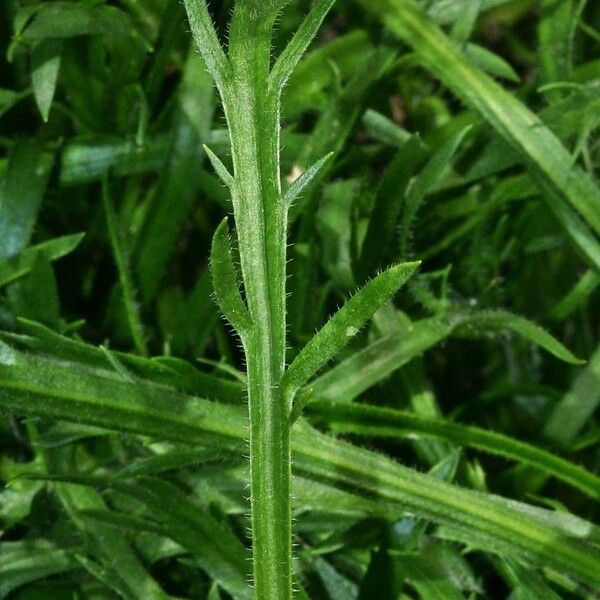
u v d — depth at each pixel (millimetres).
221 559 162
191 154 195
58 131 204
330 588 170
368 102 203
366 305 127
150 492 164
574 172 190
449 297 202
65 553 168
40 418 154
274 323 129
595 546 161
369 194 202
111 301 193
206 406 160
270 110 126
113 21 188
